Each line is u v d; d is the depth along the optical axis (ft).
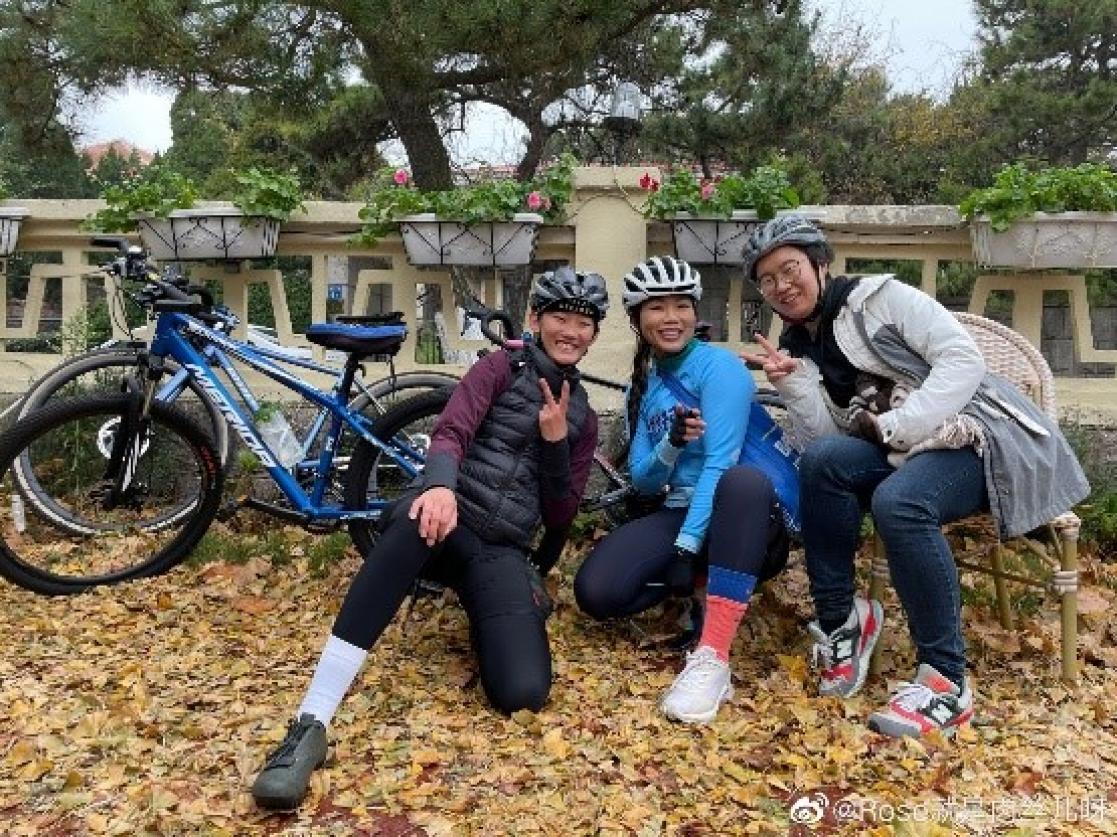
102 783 7.67
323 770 7.84
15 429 11.68
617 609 10.28
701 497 9.64
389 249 15.35
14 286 20.49
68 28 23.49
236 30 22.24
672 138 44.09
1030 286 14.87
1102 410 14.65
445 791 7.59
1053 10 58.03
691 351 10.30
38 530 13.79
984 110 58.13
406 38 21.17
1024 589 12.25
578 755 8.17
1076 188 13.48
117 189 14.52
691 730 8.68
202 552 13.14
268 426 12.56
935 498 8.79
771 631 11.10
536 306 9.85
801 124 44.83
